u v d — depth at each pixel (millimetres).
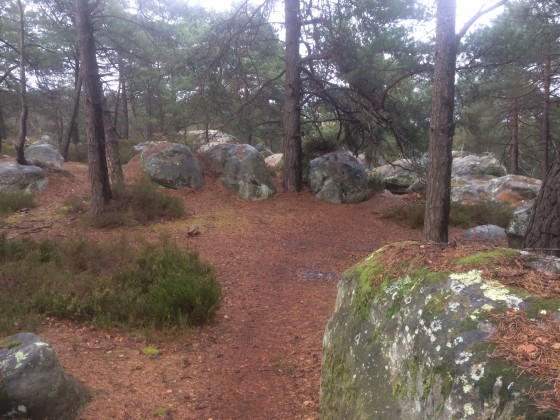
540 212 5488
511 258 3043
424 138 14430
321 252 11555
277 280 9133
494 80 13039
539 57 13844
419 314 2838
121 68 19469
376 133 16625
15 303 6016
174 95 18812
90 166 12469
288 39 16469
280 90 21562
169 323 6094
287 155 17219
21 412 3520
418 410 2488
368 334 3291
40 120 43719
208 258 10070
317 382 4938
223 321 6746
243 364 5391
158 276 7066
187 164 16406
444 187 7957
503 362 2205
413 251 3553
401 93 15008
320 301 7969
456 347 2422
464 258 3152
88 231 11617
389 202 17234
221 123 20766
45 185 15758
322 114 19844
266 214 14844
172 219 13172
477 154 22953
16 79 21688
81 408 3902
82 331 5777
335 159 17516
